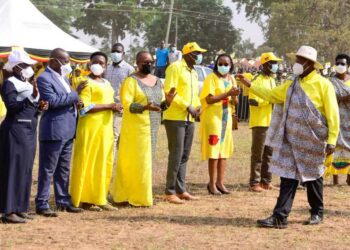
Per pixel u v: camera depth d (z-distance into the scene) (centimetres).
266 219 832
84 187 912
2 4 1697
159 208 944
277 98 844
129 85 936
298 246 740
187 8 8444
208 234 786
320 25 5569
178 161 980
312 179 819
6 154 802
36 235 758
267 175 1121
